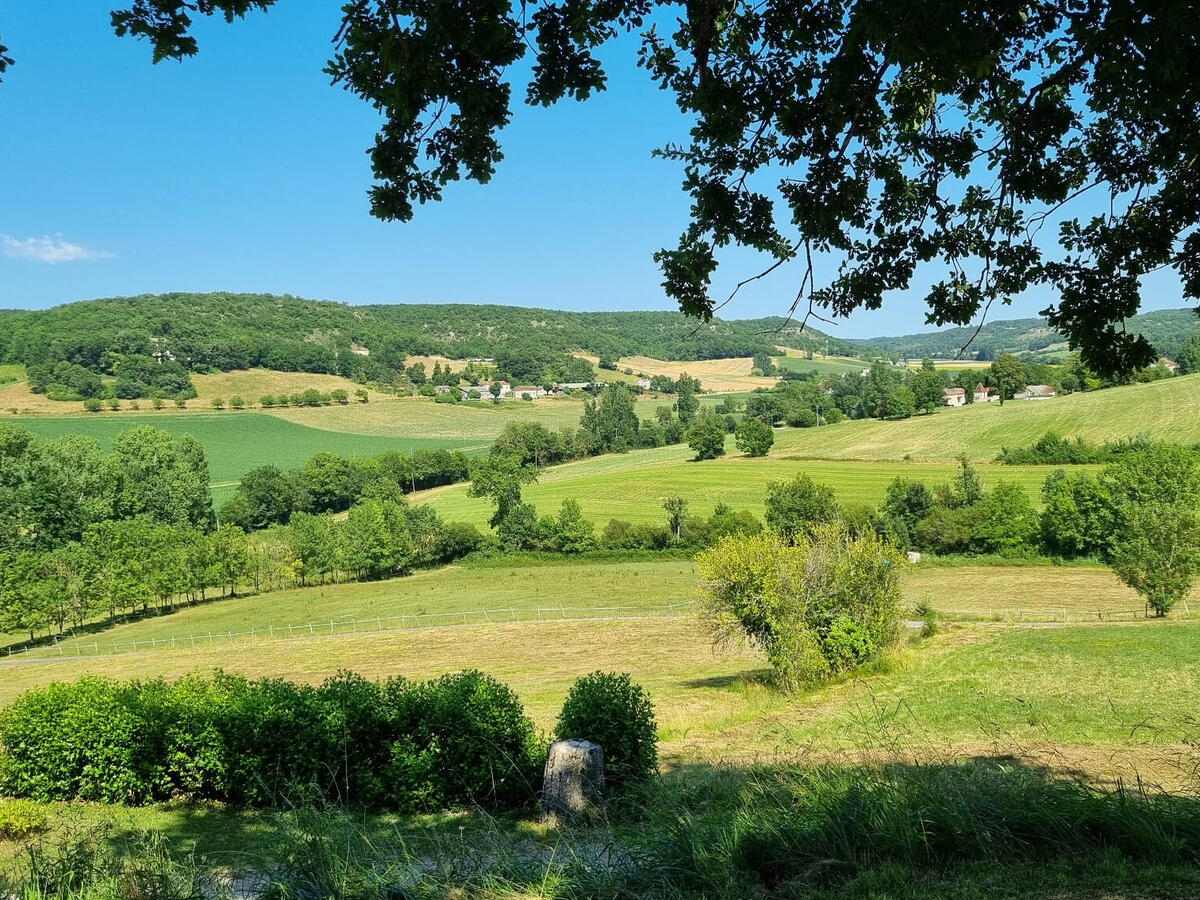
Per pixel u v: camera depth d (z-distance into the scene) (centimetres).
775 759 1067
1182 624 3175
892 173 692
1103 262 679
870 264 712
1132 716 1628
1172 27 448
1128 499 6406
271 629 6172
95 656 5691
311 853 609
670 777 1216
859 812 643
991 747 1322
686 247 683
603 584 7162
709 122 621
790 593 2530
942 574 6512
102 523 7762
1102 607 4831
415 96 589
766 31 636
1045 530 6981
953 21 500
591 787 1179
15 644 6581
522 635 5206
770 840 619
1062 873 555
